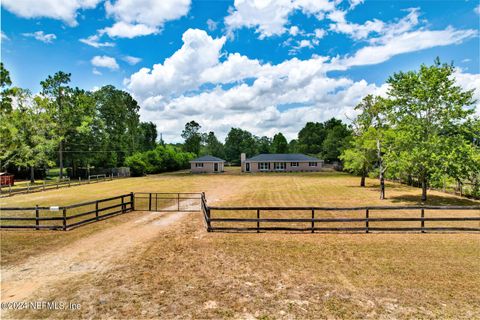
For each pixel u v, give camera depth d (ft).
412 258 29.48
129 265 28.02
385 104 70.90
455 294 21.79
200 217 50.78
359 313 19.21
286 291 22.39
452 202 64.54
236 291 22.39
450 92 60.95
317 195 79.10
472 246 33.27
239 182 120.67
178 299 21.17
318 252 31.50
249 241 35.73
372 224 45.42
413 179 98.84
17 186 112.47
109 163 166.61
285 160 187.11
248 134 321.11
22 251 32.40
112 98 178.09
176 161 216.54
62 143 139.95
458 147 56.13
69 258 30.12
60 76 137.39
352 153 98.12
